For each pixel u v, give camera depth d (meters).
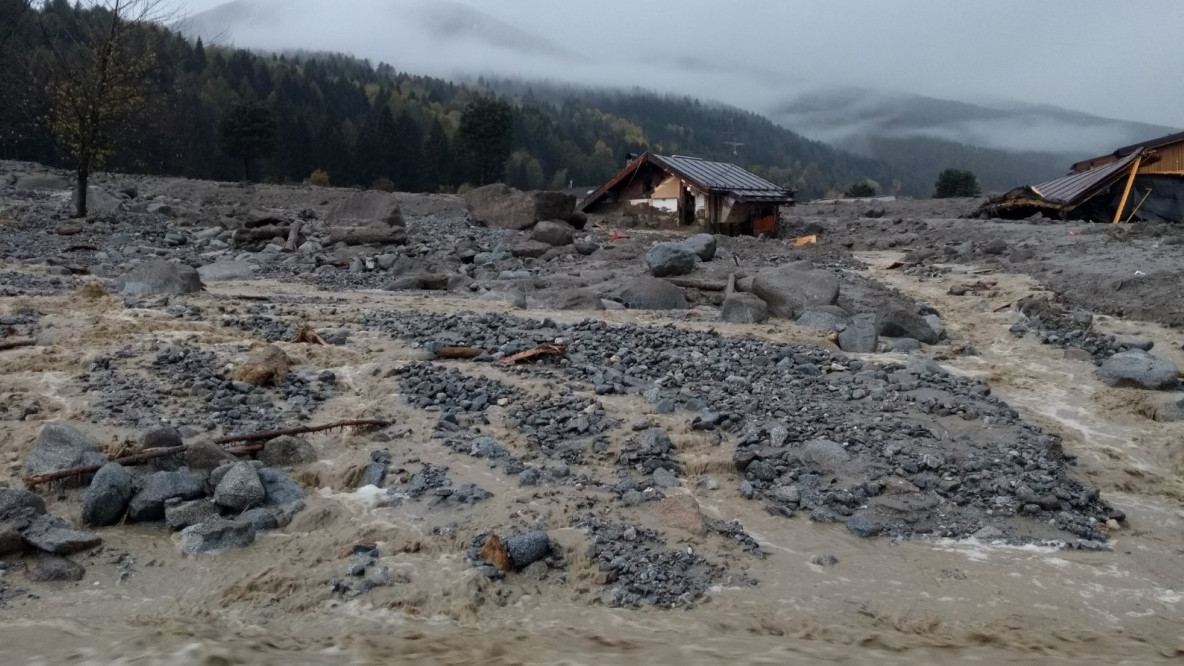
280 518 8.93
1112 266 22.16
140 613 7.32
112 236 23.81
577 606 7.75
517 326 15.71
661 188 34.19
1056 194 34.56
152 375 12.01
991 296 20.95
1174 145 33.44
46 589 7.60
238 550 8.38
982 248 26.73
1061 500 10.20
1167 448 12.25
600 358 13.97
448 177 66.50
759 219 33.97
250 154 50.69
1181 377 14.70
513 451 10.55
